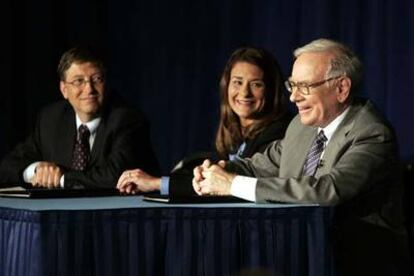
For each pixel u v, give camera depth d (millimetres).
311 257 5441
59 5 10422
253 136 7270
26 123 10305
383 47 8523
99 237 5215
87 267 5207
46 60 10344
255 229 5383
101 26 10555
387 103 8422
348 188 5719
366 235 5867
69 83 7973
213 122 10000
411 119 8289
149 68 10391
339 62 6016
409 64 8281
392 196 5977
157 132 10359
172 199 5691
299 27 9234
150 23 10383
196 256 5340
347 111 6105
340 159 5922
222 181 5867
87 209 5215
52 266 5133
